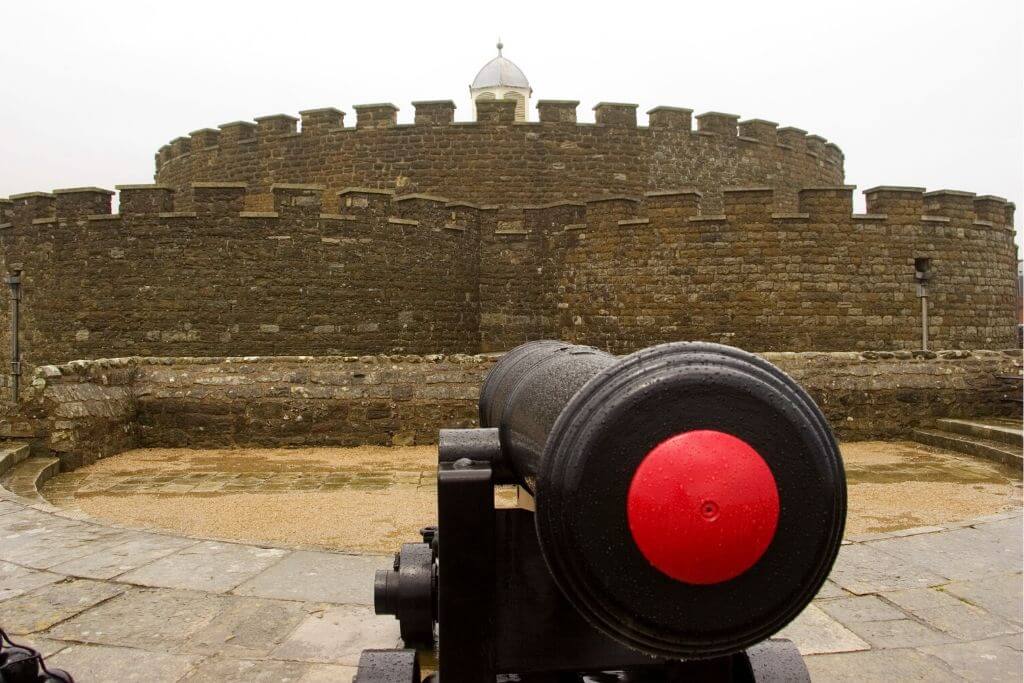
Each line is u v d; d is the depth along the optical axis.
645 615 1.64
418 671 2.69
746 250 14.33
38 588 4.20
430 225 15.23
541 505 1.72
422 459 8.58
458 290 15.76
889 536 5.27
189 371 9.34
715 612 1.65
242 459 8.57
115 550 4.86
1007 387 10.04
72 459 7.95
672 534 1.58
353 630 3.70
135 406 9.11
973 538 5.23
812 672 3.32
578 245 15.69
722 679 2.21
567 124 18.86
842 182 24.28
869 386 9.96
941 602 4.11
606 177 19.03
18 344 15.15
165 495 6.86
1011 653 3.52
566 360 2.60
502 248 16.31
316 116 19.09
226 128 19.92
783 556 1.65
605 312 15.29
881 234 14.49
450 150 18.61
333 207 18.94
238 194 13.66
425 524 5.89
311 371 9.37
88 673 3.24
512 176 18.67
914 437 9.91
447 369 9.50
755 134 20.78
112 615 3.85
